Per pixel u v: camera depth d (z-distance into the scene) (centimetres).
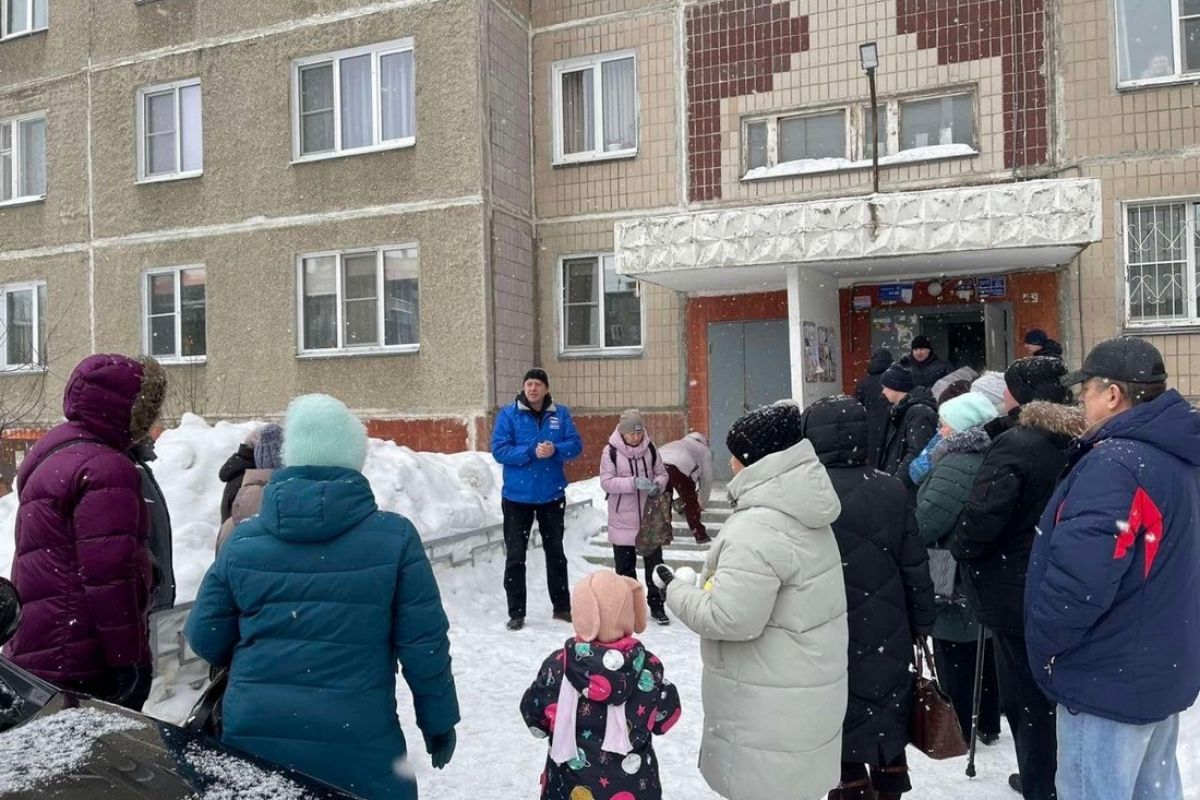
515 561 648
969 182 1030
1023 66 1005
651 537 673
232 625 246
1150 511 247
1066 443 338
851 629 303
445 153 1160
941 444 416
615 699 273
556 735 275
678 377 1166
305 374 1243
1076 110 982
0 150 1488
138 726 236
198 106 1334
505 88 1194
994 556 341
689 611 279
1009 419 398
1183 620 251
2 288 1475
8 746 217
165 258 1338
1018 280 1002
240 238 1284
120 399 311
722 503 971
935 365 814
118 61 1369
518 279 1210
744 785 277
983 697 430
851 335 1074
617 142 1220
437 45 1163
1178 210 956
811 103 1099
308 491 240
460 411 1152
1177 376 943
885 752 299
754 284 1091
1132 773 254
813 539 283
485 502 895
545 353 1241
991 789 384
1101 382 269
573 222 1228
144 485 356
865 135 1079
